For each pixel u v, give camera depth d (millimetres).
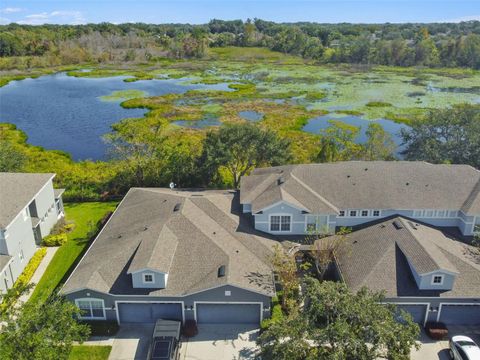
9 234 37562
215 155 51375
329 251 36344
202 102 110562
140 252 33906
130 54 187875
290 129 85500
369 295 26547
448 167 43250
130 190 49406
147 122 88875
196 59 192000
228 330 32688
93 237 45969
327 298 25141
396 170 43094
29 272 39281
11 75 154125
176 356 29422
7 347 23172
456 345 29312
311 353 23500
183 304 32188
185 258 34438
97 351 30359
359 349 22672
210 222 38969
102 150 79000
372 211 40125
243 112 101125
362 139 79000
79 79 150375
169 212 39469
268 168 47281
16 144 79562
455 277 31844
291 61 184500
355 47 178875
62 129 91625
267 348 25453
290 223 39469
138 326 33125
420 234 36719
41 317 24875
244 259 34844
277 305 34094
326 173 43188
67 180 57031
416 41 198250
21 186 42781
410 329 24500
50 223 47281
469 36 166875
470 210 38062
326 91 121938
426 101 107938
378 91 121188
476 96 113438
